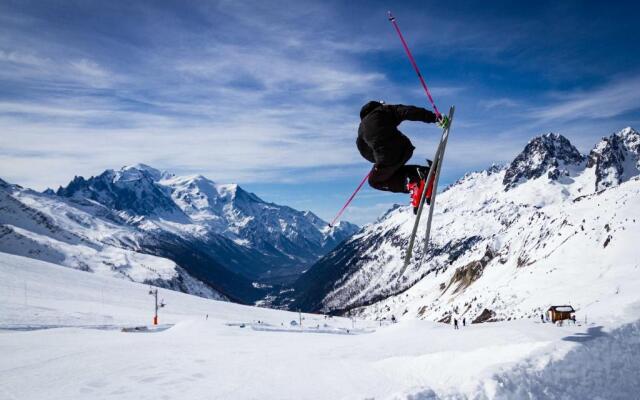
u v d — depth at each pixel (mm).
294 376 12109
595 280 100625
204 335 41531
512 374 6715
